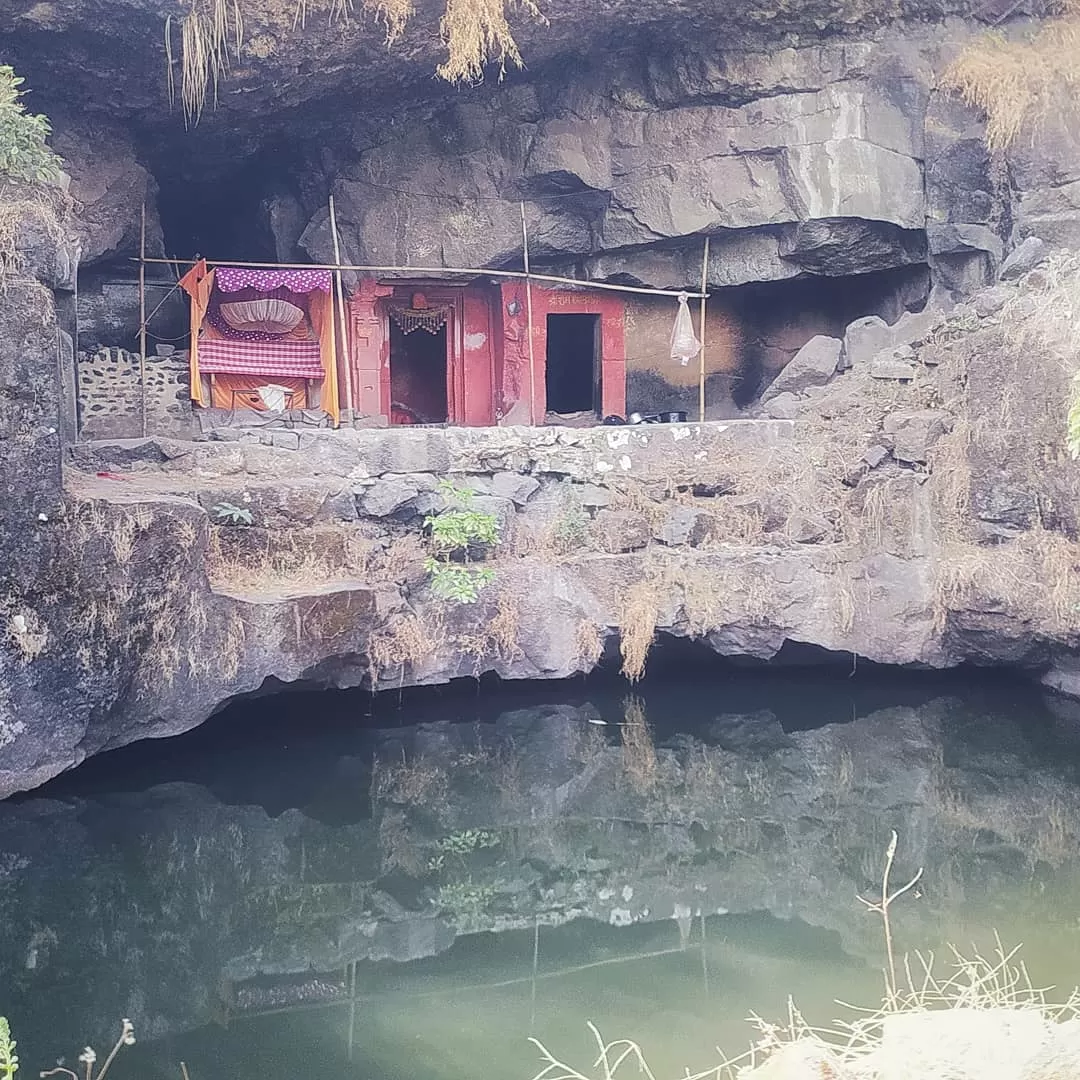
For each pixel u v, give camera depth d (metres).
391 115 15.56
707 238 16.06
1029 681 12.70
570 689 12.76
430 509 12.34
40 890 8.88
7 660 8.91
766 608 12.35
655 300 17.64
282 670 10.60
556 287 17.31
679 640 12.84
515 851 9.87
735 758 11.54
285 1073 6.49
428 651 11.68
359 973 7.86
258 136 15.16
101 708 9.48
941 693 12.67
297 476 12.12
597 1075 6.28
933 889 8.83
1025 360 11.73
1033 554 11.68
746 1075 5.50
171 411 14.44
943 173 15.16
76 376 12.15
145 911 8.72
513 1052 6.64
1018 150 14.52
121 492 10.19
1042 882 8.84
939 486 12.45
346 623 10.98
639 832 10.18
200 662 10.10
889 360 13.88
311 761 11.16
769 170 15.77
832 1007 6.98
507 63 15.04
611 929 8.47
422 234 16.25
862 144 15.39
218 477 11.83
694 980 7.51
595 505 12.88
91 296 15.10
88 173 13.91
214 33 12.34
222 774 10.77
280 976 7.84
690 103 15.82
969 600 11.97
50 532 9.03
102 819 9.87
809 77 15.38
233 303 15.65
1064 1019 6.37
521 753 11.66
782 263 16.33
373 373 16.80
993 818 10.13
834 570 12.51
